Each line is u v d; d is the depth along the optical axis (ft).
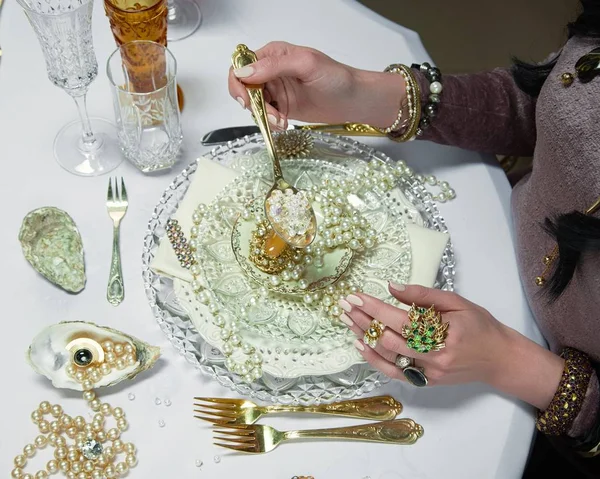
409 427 2.15
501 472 2.13
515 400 2.26
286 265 2.20
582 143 2.08
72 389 2.10
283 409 2.11
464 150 2.79
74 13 2.18
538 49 5.75
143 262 2.28
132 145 2.48
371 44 3.05
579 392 2.16
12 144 2.61
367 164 2.54
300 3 3.11
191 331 2.21
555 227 2.06
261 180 2.43
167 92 2.31
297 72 2.42
